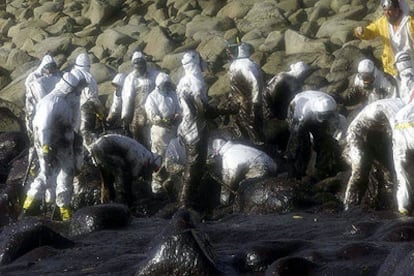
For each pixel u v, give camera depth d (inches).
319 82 1079.0
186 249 616.4
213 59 1206.3
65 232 751.7
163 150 938.1
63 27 1407.5
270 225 733.9
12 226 714.2
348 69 1101.1
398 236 656.4
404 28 821.9
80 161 820.0
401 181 701.3
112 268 639.8
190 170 838.5
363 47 1135.0
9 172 938.1
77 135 819.4
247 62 932.0
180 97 842.2
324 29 1203.9
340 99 930.7
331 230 707.4
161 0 1397.6
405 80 766.5
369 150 750.5
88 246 698.8
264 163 834.8
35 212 808.3
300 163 876.6
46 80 898.1
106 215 746.2
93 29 1370.6
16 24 1467.8
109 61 1274.6
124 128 991.0
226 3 1353.3
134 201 866.1
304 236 698.2
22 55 1336.1
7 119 1147.3
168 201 868.6
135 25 1348.4
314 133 866.8
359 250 622.2
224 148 848.3
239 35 1252.5
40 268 657.0
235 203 820.0
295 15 1264.8
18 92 1248.8
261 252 629.3
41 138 797.2
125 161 857.5
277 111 963.3
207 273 613.9
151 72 989.8
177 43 1279.5
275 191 792.3
